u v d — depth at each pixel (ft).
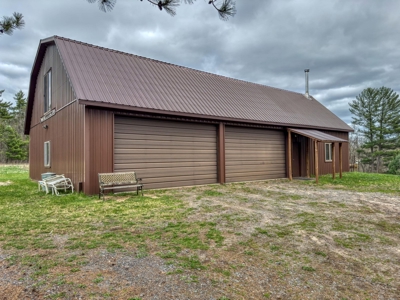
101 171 25.67
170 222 16.10
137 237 13.29
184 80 38.17
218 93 39.55
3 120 123.65
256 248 12.05
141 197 24.53
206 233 14.03
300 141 46.98
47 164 37.19
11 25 17.63
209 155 34.81
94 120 25.40
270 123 38.93
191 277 9.14
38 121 42.24
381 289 8.75
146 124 29.40
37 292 7.96
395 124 98.89
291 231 14.62
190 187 31.96
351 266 10.42
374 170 110.83
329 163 51.72
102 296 7.79
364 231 14.84
